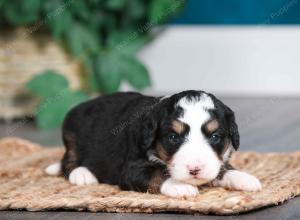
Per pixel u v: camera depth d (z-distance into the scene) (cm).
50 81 185
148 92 227
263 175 127
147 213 110
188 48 225
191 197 112
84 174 126
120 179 120
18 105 193
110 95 133
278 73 224
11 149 152
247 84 225
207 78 226
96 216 110
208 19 225
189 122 114
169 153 114
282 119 191
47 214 111
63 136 134
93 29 192
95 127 129
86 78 196
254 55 223
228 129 118
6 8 184
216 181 120
